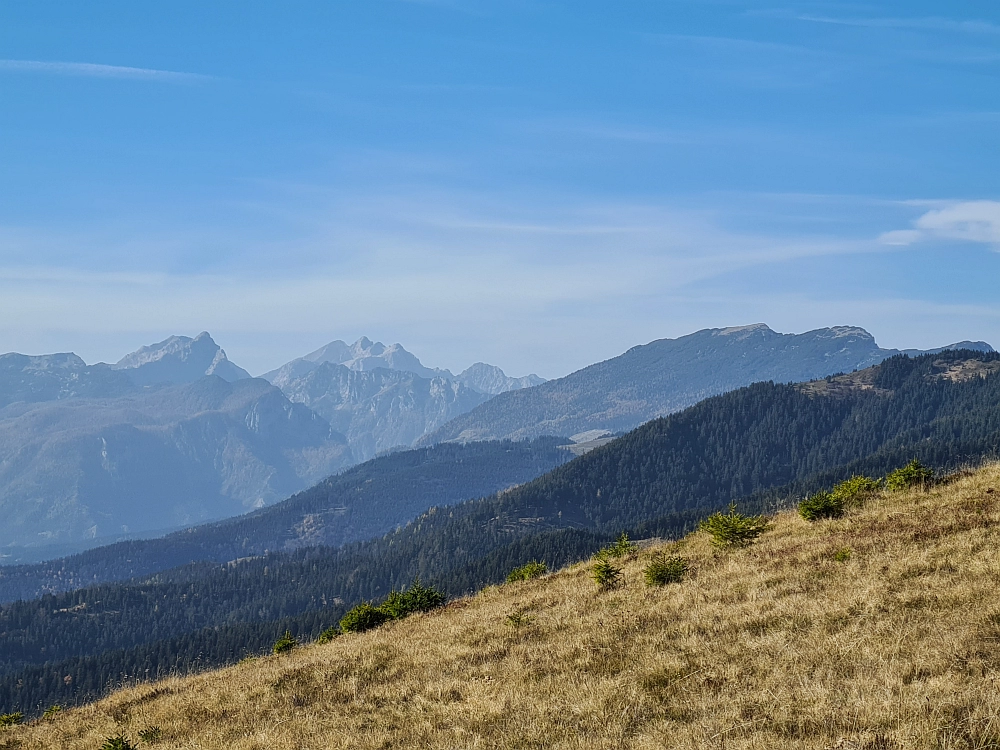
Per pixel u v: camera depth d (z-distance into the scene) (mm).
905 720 9453
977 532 17031
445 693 14766
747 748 9586
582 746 10758
